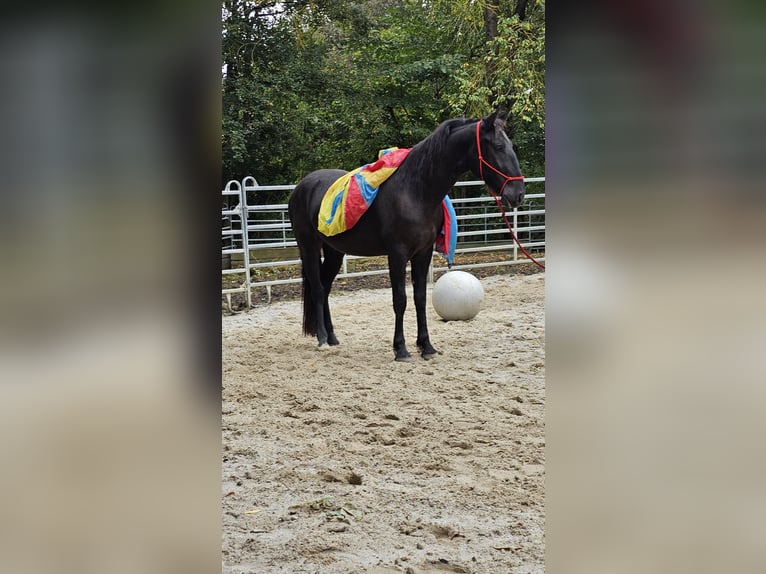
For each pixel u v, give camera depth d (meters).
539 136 16.00
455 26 16.80
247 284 9.92
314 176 7.59
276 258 13.65
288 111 16.05
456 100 15.87
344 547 2.94
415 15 17.69
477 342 7.57
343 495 3.61
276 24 16.12
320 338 7.51
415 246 6.87
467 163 6.67
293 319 9.16
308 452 4.34
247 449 4.38
